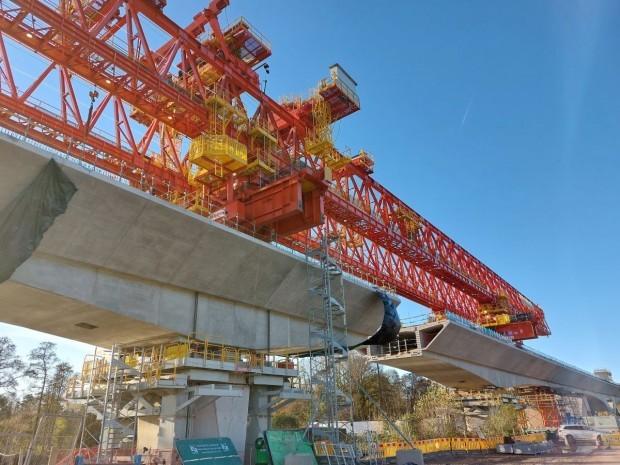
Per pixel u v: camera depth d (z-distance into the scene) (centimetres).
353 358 8075
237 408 2538
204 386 2272
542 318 8862
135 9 2423
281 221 3136
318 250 2983
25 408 5881
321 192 3047
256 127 3100
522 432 5125
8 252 1794
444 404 6059
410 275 5697
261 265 2722
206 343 2428
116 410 2156
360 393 7194
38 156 1802
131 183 2833
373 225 4491
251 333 2834
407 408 7456
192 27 3047
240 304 2825
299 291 3044
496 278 7800
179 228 2269
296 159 3316
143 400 2348
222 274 2589
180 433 2227
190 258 2402
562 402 7431
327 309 2873
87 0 2412
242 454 2458
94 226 2033
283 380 2889
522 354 6806
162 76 2477
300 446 2173
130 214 2094
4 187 1811
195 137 2873
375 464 2503
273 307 2978
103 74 2359
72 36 2094
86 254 2073
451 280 6284
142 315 2284
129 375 2373
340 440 2823
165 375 2317
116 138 2755
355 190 4444
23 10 1980
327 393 2584
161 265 2325
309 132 3678
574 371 9044
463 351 5550
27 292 1977
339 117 3866
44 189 1847
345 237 4769
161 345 2550
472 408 6203
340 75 3609
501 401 6047
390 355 5234
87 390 2416
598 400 11262
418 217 5469
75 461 1725
